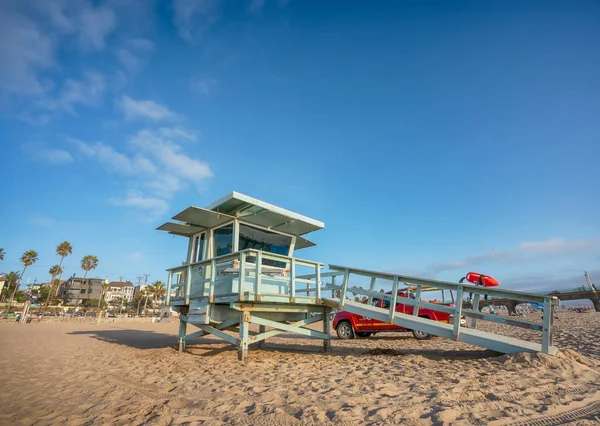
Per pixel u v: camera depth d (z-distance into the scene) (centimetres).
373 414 379
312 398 456
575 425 338
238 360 799
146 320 5922
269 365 748
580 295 6134
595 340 1120
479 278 1109
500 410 385
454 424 339
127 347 1234
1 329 2514
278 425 365
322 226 1144
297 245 1373
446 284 811
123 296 13250
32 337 1738
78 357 974
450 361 733
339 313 1502
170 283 1086
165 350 1092
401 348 1062
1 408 468
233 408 433
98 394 543
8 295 9312
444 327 805
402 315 863
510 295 724
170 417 405
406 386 510
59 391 567
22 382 642
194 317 935
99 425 388
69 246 8756
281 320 1018
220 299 865
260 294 809
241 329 812
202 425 373
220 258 891
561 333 1462
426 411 387
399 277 876
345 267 965
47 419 415
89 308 10281
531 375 559
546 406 395
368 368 671
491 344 739
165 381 626
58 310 8762
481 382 517
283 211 1030
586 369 591
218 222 1091
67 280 11381
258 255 820
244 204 978
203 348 1145
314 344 1262
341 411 391
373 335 1617
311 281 946
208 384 579
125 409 451
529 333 1566
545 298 679
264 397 474
